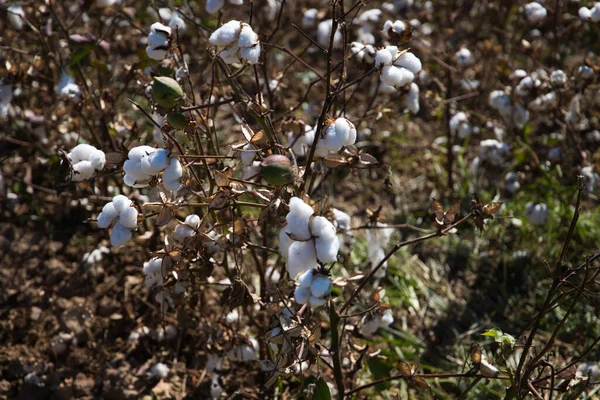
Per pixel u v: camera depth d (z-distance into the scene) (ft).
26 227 9.81
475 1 14.02
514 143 10.16
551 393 7.19
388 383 7.78
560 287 7.27
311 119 10.68
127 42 10.18
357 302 8.99
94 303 9.09
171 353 8.68
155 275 7.72
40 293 9.12
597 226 9.64
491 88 10.97
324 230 6.46
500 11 12.09
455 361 8.79
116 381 8.45
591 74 9.37
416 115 12.04
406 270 9.59
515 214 9.90
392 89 8.34
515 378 7.16
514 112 9.66
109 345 8.73
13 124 10.44
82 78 8.96
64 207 9.82
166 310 8.63
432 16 12.86
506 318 9.23
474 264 9.71
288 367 7.01
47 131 9.78
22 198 9.99
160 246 8.53
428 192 10.52
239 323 8.25
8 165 10.33
